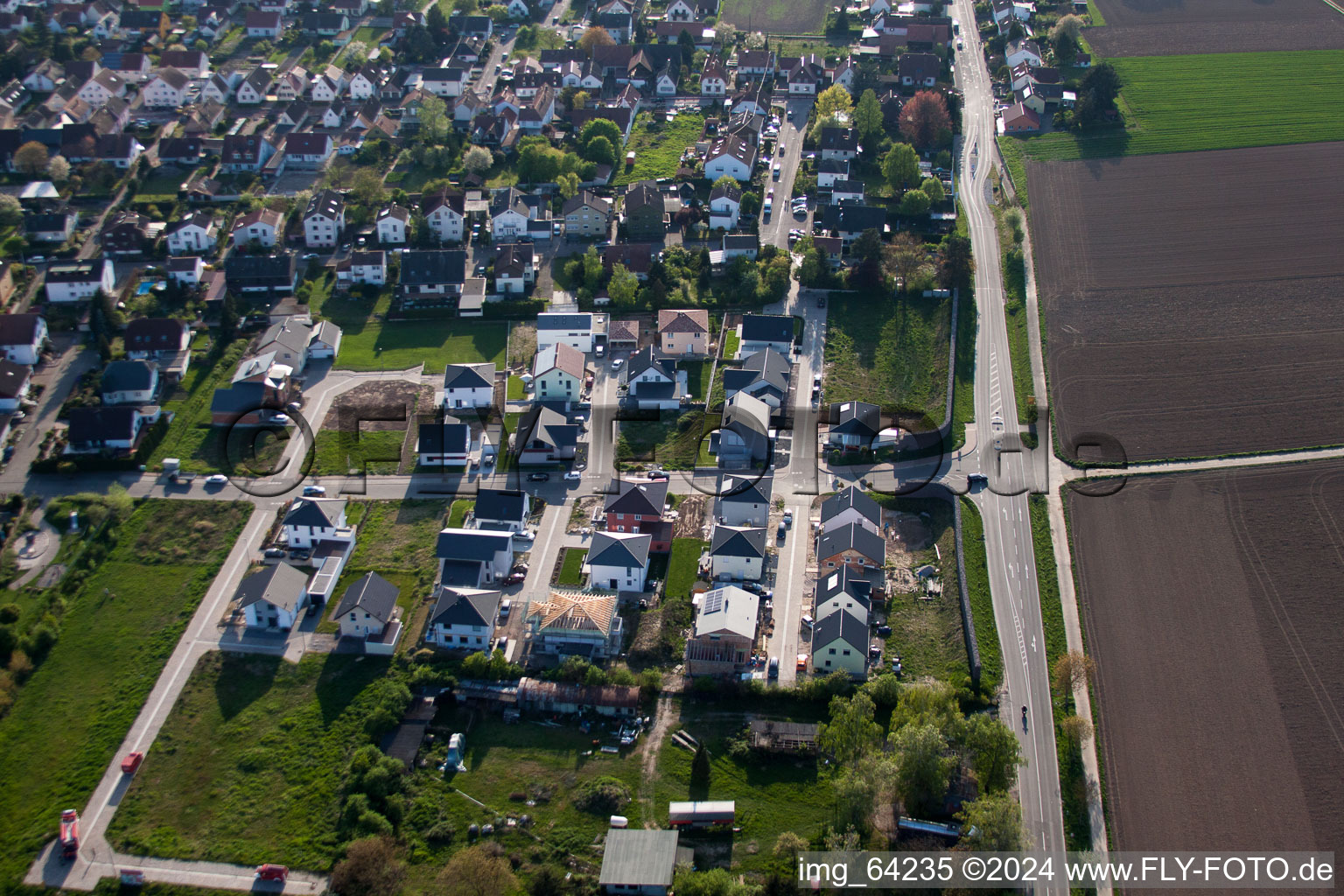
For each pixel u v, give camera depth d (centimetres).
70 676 13575
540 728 13050
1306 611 14288
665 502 16038
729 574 14962
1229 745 12656
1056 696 13250
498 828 11881
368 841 11300
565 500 16325
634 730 12912
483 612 13838
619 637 13975
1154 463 16788
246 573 15038
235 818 11969
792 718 13088
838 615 13712
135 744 12744
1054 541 15488
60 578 14900
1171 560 15125
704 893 10650
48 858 11581
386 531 15750
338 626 14250
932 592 14700
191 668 13675
